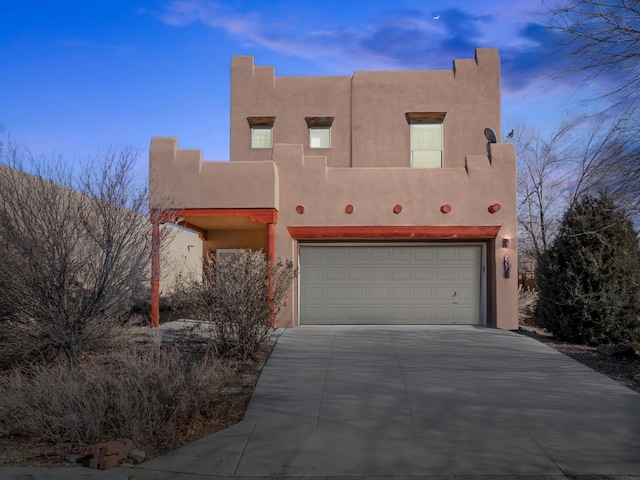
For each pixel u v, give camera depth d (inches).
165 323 601.3
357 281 629.3
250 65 767.7
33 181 413.1
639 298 509.7
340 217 611.5
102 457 247.8
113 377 312.7
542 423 308.2
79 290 418.3
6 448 272.7
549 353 480.4
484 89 741.3
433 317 627.8
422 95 743.7
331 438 287.6
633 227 523.8
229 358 434.9
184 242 994.7
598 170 415.5
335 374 409.7
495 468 250.7
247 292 448.8
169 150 603.5
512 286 605.9
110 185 430.6
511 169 614.5
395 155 738.8
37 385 307.6
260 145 762.2
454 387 378.0
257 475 245.1
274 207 601.0
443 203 612.4
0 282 397.1
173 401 293.1
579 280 520.7
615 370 422.6
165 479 239.9
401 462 257.9
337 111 755.4
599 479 239.3
